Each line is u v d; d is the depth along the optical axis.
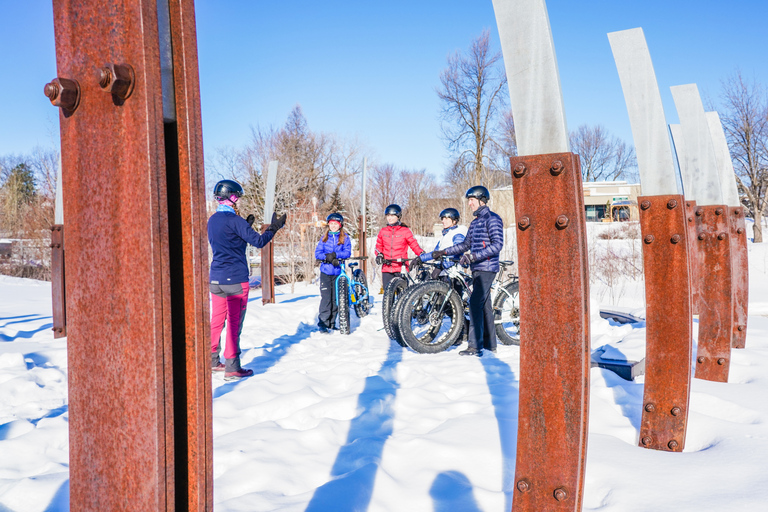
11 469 2.65
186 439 0.84
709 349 3.76
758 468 2.16
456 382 4.10
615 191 49.09
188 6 0.84
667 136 2.54
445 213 6.50
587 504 2.03
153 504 0.73
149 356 0.73
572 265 1.33
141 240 0.73
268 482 2.32
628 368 4.04
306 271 13.82
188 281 0.84
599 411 3.09
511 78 1.42
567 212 1.34
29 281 15.99
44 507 2.18
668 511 1.84
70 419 0.82
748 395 3.25
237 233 4.52
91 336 0.79
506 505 2.04
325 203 45.12
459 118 37.62
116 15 0.75
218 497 2.17
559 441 1.35
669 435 2.53
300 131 45.91
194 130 0.84
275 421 3.29
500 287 6.21
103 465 0.78
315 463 2.56
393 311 6.02
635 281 12.82
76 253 0.81
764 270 16.09
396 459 2.56
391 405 3.48
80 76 0.79
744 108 25.52
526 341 1.40
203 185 0.85
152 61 0.73
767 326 6.11
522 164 1.41
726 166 4.76
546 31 1.38
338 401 3.52
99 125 0.78
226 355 4.50
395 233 7.97
